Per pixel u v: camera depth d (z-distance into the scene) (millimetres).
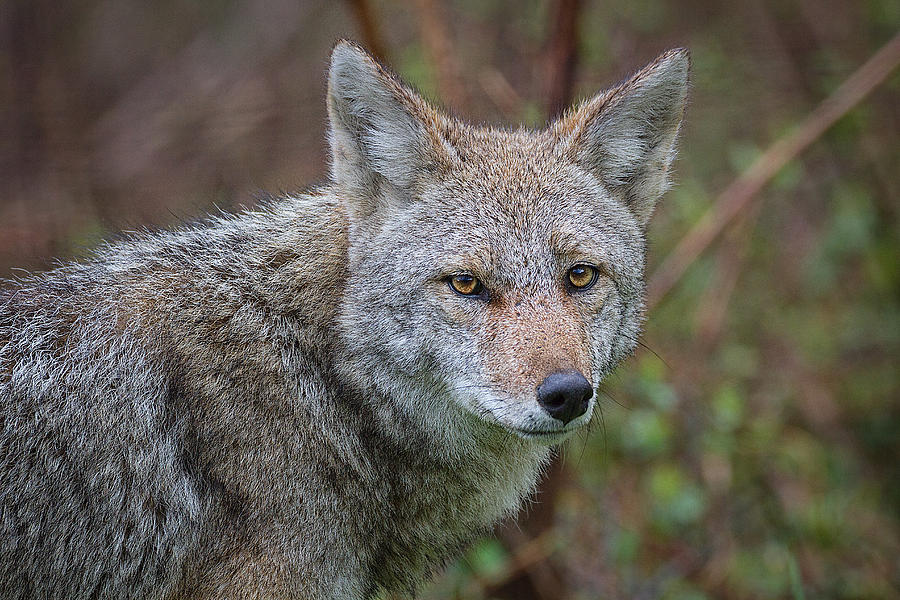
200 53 20875
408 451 8297
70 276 8461
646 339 14594
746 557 13109
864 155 15562
